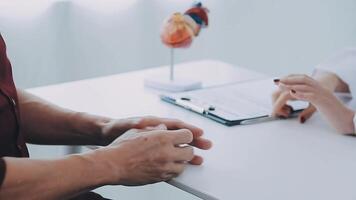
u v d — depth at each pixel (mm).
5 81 1196
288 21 2637
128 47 2297
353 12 2545
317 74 1562
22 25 2033
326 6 2586
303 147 1178
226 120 1309
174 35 1554
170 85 1560
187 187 988
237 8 2568
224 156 1117
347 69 1526
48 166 955
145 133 1046
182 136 1051
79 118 1284
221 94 1512
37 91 1541
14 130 1173
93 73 2234
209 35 2527
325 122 1339
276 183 997
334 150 1166
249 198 938
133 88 1583
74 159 980
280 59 2674
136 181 1015
